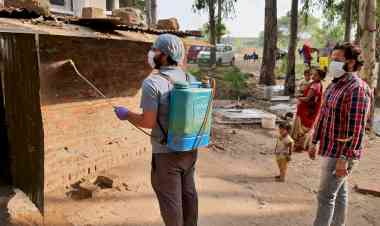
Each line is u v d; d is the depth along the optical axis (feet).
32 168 11.58
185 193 10.84
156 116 9.66
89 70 16.51
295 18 60.54
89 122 17.51
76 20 11.62
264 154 26.91
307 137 27.53
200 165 22.57
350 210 17.66
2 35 12.03
